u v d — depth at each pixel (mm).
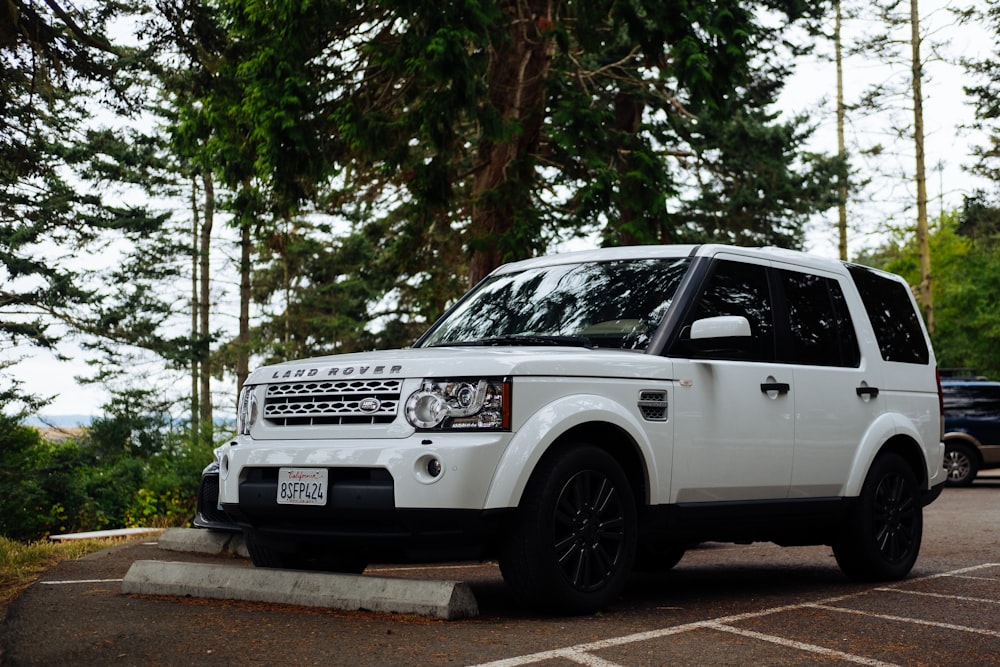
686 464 5996
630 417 5711
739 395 6332
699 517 6098
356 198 19312
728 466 6227
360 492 5305
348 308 40156
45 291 32750
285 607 5656
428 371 5367
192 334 36281
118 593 6316
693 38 15648
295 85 14898
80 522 25234
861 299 7645
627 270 6664
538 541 5281
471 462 5133
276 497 5617
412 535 5238
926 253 35438
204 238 40406
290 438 5723
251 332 41906
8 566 8188
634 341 6109
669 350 6070
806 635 5148
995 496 17297
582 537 5484
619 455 5898
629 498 5699
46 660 4453
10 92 9648
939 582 7328
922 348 8156
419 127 15125
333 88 15742
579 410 5441
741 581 7484
